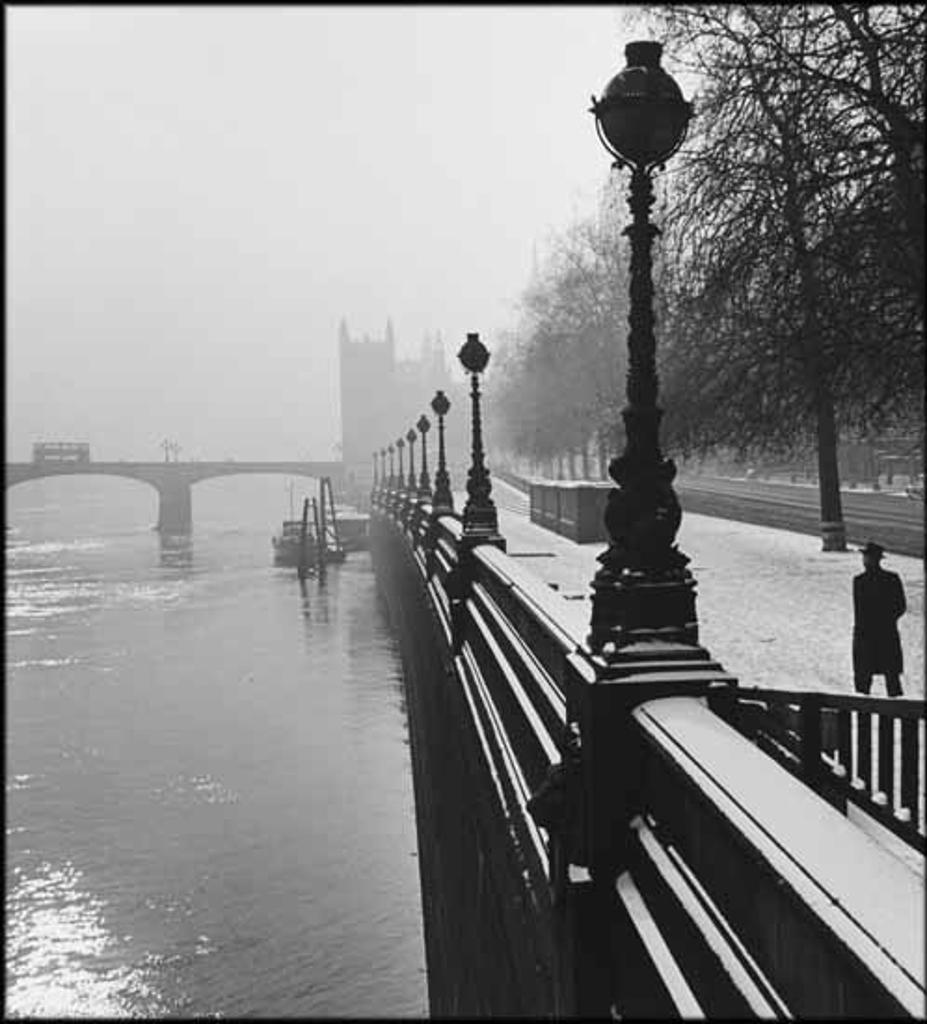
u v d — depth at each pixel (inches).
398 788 1378.0
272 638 2566.4
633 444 241.8
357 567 4094.5
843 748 257.4
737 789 160.9
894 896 122.8
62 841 1230.3
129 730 1750.7
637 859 212.8
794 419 928.9
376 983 887.1
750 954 150.5
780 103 779.4
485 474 674.8
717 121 841.5
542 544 1342.3
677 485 2588.6
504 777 353.7
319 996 876.6
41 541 6407.5
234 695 1977.1
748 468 3061.0
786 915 135.9
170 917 1019.9
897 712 229.5
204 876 1113.4
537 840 289.4
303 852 1162.0
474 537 656.4
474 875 450.3
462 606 629.3
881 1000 105.9
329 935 968.3
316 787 1391.5
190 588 3641.7
